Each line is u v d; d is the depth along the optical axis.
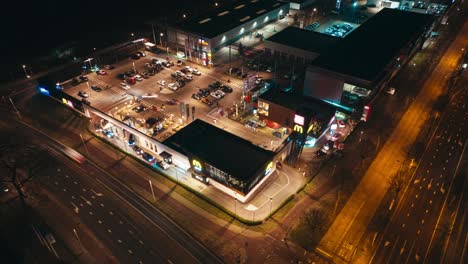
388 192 83.69
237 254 70.69
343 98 110.69
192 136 90.12
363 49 121.19
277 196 83.50
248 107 113.94
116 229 76.38
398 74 133.00
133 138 101.88
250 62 142.62
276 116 102.38
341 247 71.38
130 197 84.25
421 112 112.31
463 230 74.31
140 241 73.69
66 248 72.56
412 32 132.50
